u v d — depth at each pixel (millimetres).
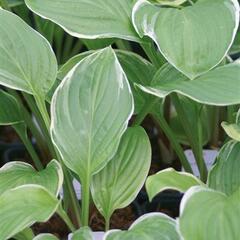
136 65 974
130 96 824
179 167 1230
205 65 760
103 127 824
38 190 775
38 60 845
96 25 830
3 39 843
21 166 880
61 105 824
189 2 908
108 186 854
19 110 1034
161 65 918
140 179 854
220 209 705
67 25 825
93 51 934
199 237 682
